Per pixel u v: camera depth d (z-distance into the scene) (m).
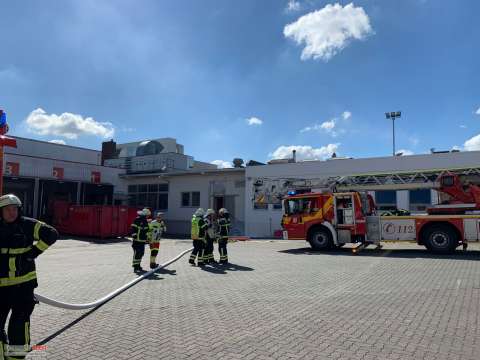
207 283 9.03
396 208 21.19
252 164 28.53
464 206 14.08
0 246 3.87
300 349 4.69
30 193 27.11
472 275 9.31
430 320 5.77
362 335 5.16
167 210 31.73
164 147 43.00
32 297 4.04
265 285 8.68
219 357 4.47
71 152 34.12
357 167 23.34
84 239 23.72
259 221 26.09
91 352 4.68
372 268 10.89
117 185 33.34
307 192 16.70
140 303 7.12
